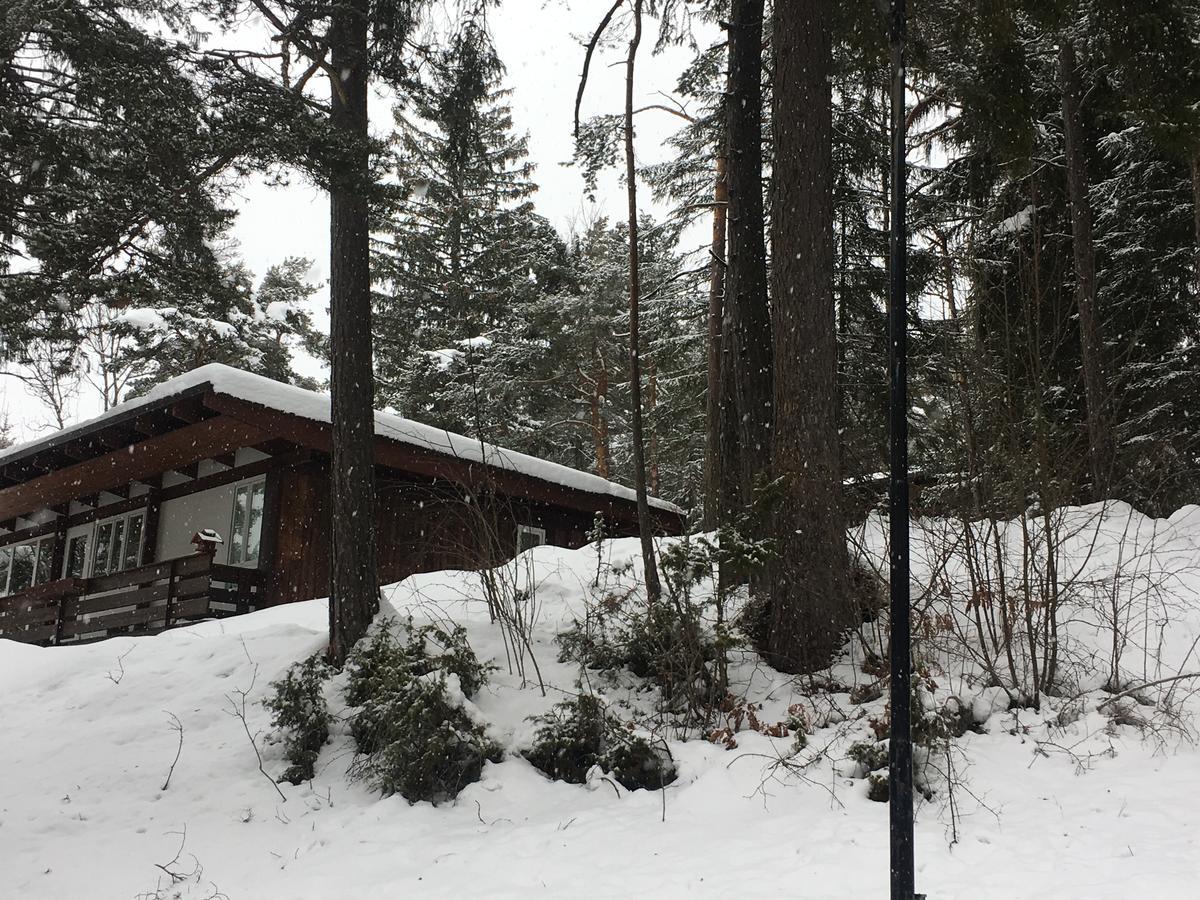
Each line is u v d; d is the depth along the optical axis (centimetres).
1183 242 1609
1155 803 593
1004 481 842
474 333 2980
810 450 890
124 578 1517
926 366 1451
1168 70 1070
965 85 1057
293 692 805
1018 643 850
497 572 995
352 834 664
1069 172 1462
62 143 833
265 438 1470
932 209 1630
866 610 908
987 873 509
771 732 752
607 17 1069
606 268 2525
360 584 948
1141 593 837
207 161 868
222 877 609
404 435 1495
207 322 2788
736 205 1088
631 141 1064
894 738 414
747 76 1118
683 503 2677
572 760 746
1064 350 1599
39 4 744
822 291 915
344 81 1004
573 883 547
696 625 820
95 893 593
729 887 516
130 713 921
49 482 1906
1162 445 1185
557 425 2795
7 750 857
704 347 1891
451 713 753
